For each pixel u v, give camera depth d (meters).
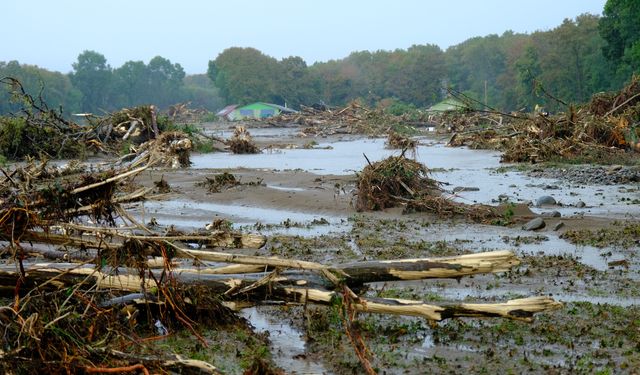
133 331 8.39
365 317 9.29
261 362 7.16
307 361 7.98
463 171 27.06
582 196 20.02
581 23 100.25
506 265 8.45
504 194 20.56
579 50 96.44
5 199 8.60
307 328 8.83
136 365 7.00
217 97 176.25
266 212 18.16
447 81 138.88
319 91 142.75
